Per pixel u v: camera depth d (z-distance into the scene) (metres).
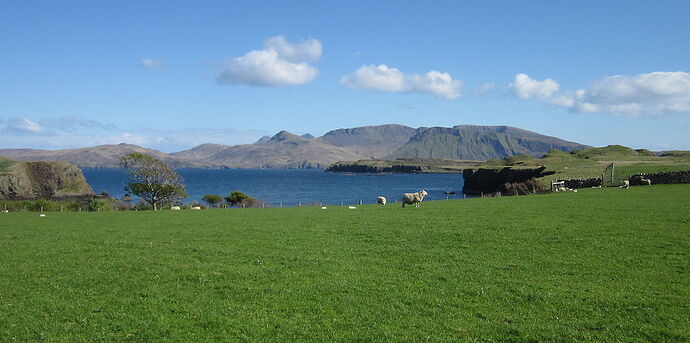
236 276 19.06
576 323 13.50
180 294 16.84
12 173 128.88
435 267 19.97
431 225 31.98
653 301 14.97
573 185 80.00
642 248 22.36
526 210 40.22
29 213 56.16
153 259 22.61
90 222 41.88
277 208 59.41
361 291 16.77
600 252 21.86
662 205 40.22
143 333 13.41
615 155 169.00
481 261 20.86
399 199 118.00
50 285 18.23
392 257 22.11
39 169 139.12
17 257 23.59
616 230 27.31
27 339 13.20
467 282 17.62
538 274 18.50
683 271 18.25
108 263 21.88
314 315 14.54
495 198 59.59
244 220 40.34
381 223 34.31
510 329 13.19
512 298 15.76
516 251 22.72
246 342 12.68
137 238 29.75
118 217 47.41
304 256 22.61
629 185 72.25
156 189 74.25
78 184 149.12
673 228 27.50
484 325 13.54
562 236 26.00
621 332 12.84
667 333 12.57
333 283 17.77
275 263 21.25
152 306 15.62
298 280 18.30
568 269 19.12
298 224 35.50
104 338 13.13
